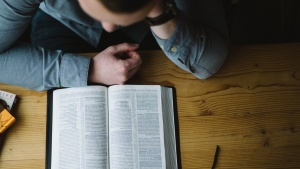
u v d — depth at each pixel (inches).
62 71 33.2
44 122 33.7
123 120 33.1
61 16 39.2
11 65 33.0
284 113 34.8
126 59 33.8
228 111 34.8
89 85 34.2
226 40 34.8
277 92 35.3
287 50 36.2
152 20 27.6
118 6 16.9
